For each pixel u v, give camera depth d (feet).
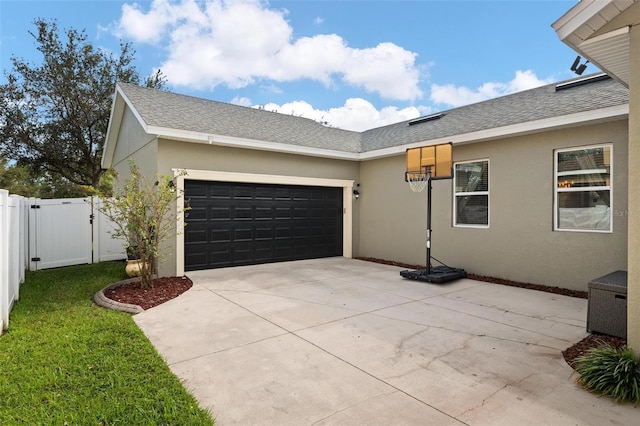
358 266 32.37
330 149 34.96
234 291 22.59
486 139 26.89
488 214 27.76
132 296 20.70
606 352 11.22
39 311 17.66
